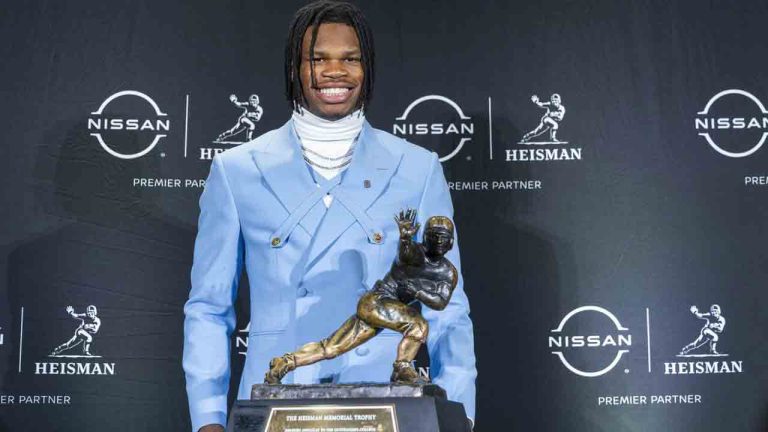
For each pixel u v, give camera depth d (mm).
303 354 1919
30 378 3266
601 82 3414
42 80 3389
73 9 3432
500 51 3434
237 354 3318
